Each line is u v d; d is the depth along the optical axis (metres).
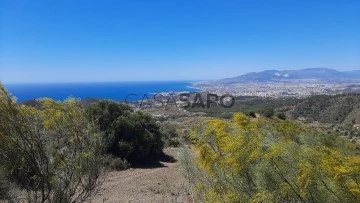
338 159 4.53
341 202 4.29
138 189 14.39
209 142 6.52
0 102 6.72
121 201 12.42
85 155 7.21
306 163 4.64
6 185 6.80
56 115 7.21
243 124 6.18
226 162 5.70
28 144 6.87
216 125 6.41
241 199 5.40
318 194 4.48
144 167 20.77
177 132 31.06
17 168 6.76
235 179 5.63
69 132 7.32
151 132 24.19
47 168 6.91
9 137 6.78
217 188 6.03
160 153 24.47
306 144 5.81
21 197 7.04
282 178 4.84
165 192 12.87
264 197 4.87
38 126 7.02
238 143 5.53
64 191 7.07
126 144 21.62
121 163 19.80
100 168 7.63
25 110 6.98
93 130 7.71
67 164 7.08
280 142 5.53
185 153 7.88
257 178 5.19
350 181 4.29
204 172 6.92
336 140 6.74
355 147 6.59
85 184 7.39
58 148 7.17
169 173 18.02
